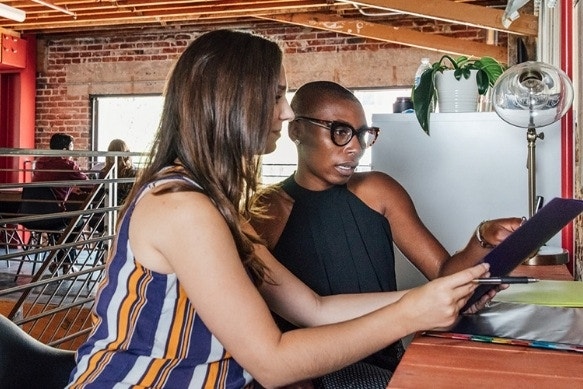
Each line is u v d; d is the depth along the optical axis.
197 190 1.00
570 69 2.37
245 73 1.06
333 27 6.74
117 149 5.91
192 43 1.09
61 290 4.58
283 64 1.15
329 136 1.56
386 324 0.97
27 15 7.68
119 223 1.03
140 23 8.23
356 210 1.58
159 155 1.07
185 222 0.96
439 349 0.94
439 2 4.27
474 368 0.84
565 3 2.51
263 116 1.08
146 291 1.00
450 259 1.55
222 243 0.96
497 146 2.32
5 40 8.30
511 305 1.24
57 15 7.60
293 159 7.89
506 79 1.92
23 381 1.25
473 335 1.01
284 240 1.57
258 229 1.56
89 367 1.03
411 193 2.39
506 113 1.92
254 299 0.96
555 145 2.28
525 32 4.11
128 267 1.01
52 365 1.31
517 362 0.87
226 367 1.04
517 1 2.80
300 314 1.29
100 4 6.95
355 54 7.80
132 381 1.00
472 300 1.12
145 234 0.98
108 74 8.67
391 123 2.40
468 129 2.34
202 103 1.05
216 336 0.97
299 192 1.61
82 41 8.74
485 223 1.47
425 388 0.76
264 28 8.11
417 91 2.37
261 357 0.95
